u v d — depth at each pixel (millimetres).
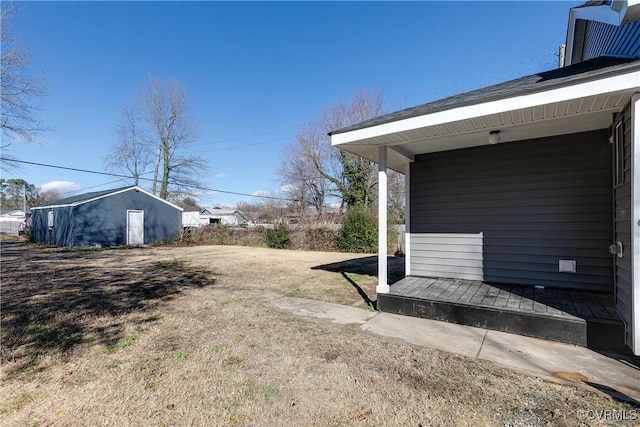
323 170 21219
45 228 17172
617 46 4035
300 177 22266
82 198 16188
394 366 2500
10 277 6645
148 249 13875
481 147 4852
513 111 3010
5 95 11367
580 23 5648
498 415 1840
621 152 3004
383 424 1763
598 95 2592
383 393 2094
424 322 3648
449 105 3320
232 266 8516
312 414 1862
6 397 2055
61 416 1842
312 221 15336
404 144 4660
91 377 2326
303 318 3814
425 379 2281
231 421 1796
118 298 4816
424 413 1864
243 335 3209
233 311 4102
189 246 15602
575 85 2656
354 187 19141
